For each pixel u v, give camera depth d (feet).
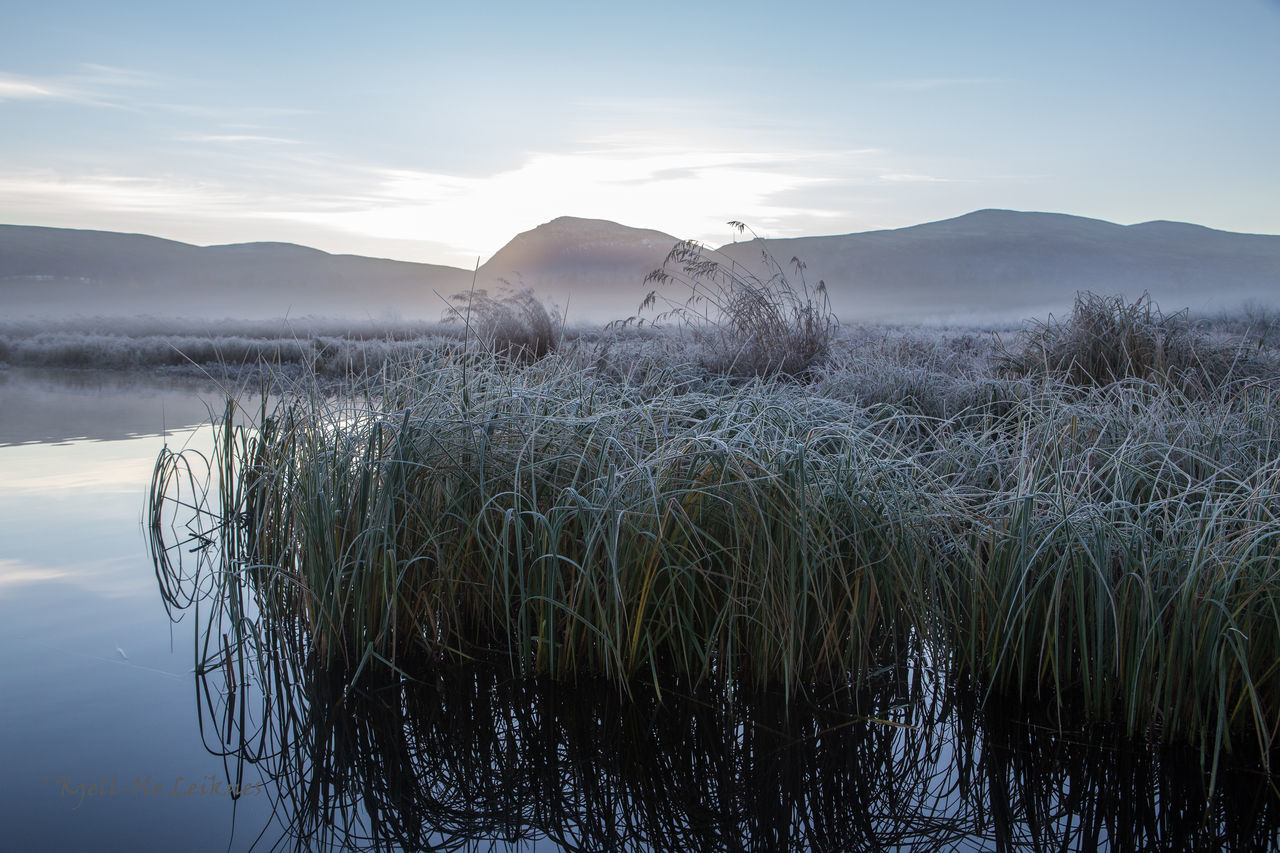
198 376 41.57
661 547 8.31
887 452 10.44
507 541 8.67
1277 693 7.33
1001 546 8.65
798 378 20.31
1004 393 16.85
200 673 8.98
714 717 8.18
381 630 9.03
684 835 6.47
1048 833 6.41
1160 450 10.35
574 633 8.78
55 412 27.76
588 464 9.45
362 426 10.23
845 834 6.45
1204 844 6.23
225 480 13.10
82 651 9.48
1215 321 40.96
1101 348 19.12
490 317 27.04
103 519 14.75
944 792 7.00
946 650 8.98
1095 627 7.93
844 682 8.84
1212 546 7.66
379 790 6.99
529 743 7.73
